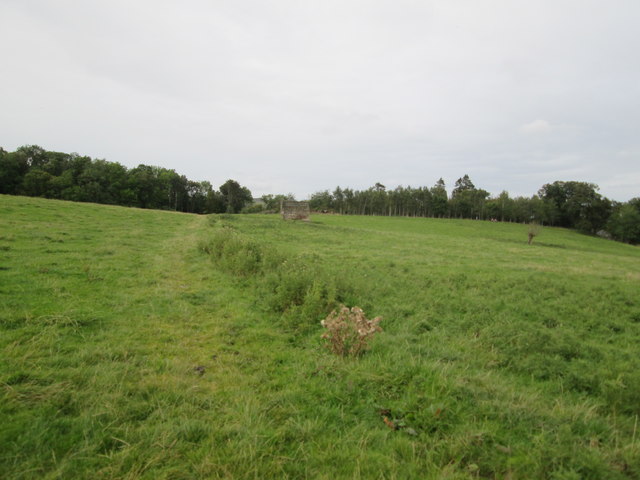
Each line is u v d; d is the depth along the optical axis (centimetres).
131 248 1485
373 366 534
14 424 342
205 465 313
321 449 354
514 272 1628
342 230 3906
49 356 495
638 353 712
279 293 871
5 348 501
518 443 370
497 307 992
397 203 11269
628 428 427
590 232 8488
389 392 464
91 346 543
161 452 326
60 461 308
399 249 2427
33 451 312
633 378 542
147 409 394
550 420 419
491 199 10888
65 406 382
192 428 360
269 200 12862
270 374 520
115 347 548
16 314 628
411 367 522
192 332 661
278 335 685
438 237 4028
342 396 455
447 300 1027
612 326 891
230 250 1344
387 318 848
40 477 288
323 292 921
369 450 354
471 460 346
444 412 411
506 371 607
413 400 438
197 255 1464
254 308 845
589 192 8425
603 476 325
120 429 354
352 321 599
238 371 516
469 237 4862
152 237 1908
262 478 305
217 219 3559
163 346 582
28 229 1594
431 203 10925
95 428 353
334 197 11869
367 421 409
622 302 1102
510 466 334
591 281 1513
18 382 421
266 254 1291
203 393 445
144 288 912
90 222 2180
